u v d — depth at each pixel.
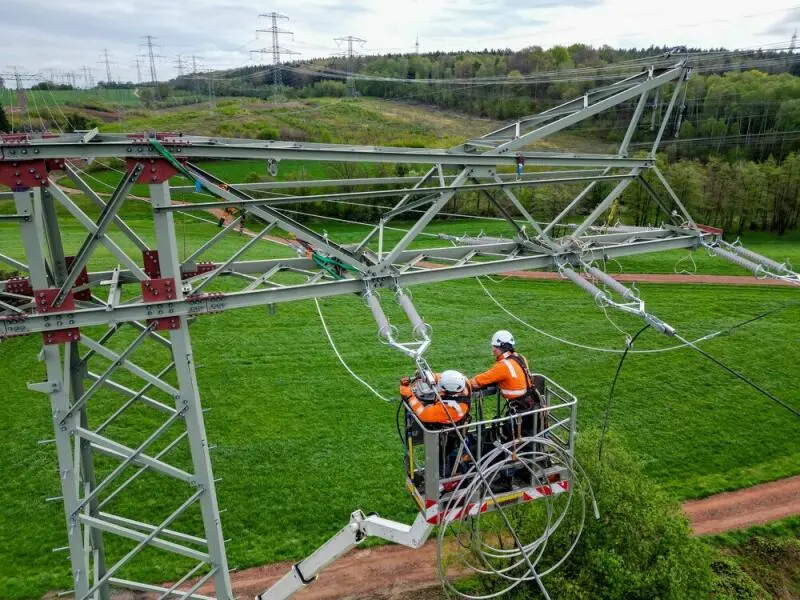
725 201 58.34
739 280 37.66
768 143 70.88
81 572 8.38
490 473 7.50
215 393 21.84
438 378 7.50
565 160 9.89
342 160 8.09
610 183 53.16
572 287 35.44
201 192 7.70
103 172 52.53
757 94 77.06
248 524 15.81
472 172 9.15
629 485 11.84
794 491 17.75
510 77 105.88
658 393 22.84
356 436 19.53
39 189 7.93
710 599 12.35
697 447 19.70
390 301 31.72
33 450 18.06
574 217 52.19
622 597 11.10
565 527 11.51
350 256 8.59
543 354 26.02
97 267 33.81
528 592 11.26
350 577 14.43
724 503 17.28
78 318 7.51
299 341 26.33
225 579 8.95
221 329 27.20
